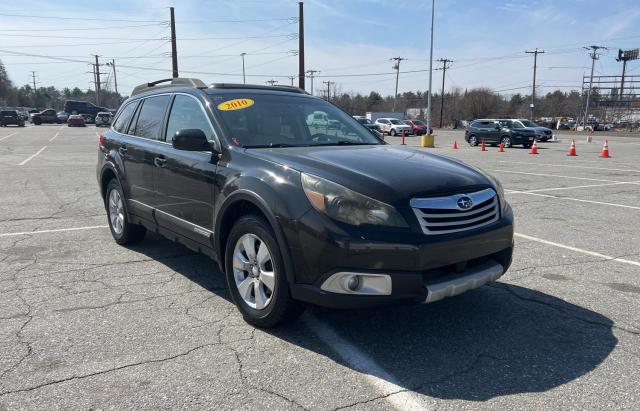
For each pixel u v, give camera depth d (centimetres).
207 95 473
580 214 820
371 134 520
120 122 625
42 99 13962
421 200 334
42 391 293
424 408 279
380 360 333
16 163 1612
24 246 606
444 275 346
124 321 391
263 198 358
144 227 582
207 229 430
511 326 387
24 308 414
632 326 388
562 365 327
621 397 290
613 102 7488
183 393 292
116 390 295
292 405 281
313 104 523
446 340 363
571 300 441
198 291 458
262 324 374
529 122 3428
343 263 321
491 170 1510
